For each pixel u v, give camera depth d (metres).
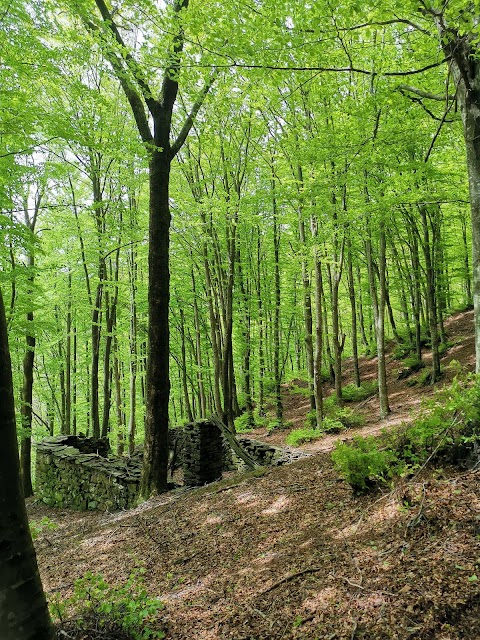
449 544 3.20
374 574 3.24
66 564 6.06
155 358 8.67
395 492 4.31
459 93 5.00
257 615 3.33
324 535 4.27
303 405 20.75
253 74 5.80
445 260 16.61
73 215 14.57
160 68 6.92
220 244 16.52
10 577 2.03
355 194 12.88
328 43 5.45
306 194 10.89
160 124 8.67
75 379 21.47
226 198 13.69
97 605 3.59
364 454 4.70
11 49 7.19
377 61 8.45
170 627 3.54
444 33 4.61
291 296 21.66
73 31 7.89
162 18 6.25
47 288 16.28
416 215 15.13
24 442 14.25
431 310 15.02
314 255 12.56
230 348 13.84
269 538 4.76
